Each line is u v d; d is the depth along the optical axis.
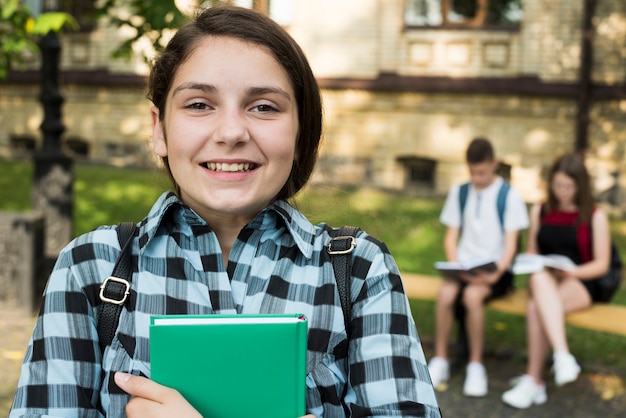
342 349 1.29
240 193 1.25
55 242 5.90
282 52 1.29
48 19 4.92
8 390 3.86
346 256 1.32
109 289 1.26
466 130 11.03
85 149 12.86
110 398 1.21
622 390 4.26
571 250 4.28
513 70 10.77
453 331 5.20
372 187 10.81
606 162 10.50
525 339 5.02
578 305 4.11
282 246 1.33
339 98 11.44
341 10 11.28
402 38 11.14
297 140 1.38
